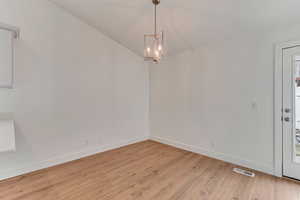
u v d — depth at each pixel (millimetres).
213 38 2814
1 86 1922
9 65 1972
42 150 2531
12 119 2234
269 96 2342
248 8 2035
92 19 2883
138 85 4012
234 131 2717
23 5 2293
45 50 2514
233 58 2695
